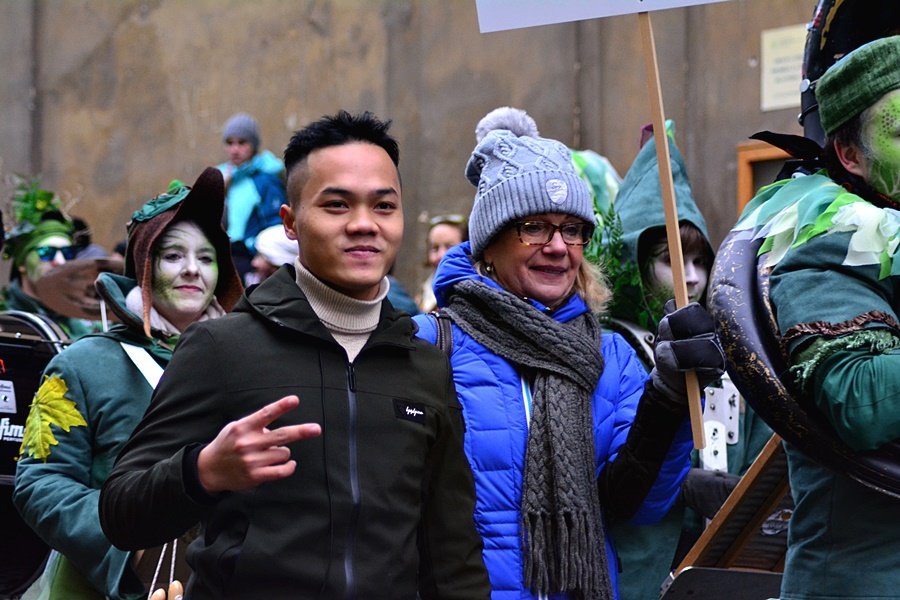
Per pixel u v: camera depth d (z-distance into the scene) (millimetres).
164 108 16266
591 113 12320
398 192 3678
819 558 3947
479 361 4488
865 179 4098
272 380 3479
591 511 4344
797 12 10773
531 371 4492
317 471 3432
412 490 3555
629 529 5375
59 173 16938
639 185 6434
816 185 4168
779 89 10859
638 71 11953
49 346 6211
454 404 3762
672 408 4312
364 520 3441
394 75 14148
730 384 5914
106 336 5316
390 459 3516
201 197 5559
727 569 4758
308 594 3373
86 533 4859
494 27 4496
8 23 17234
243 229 12086
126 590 4859
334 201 3592
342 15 14672
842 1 4605
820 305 3824
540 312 4520
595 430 4512
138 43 16484
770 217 4148
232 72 15688
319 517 3410
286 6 15211
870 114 4051
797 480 4074
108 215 16641
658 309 6195
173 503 3266
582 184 4637
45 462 5070
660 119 4305
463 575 3713
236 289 5738
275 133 15266
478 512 4352
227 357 3494
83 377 5168
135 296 5480
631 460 4395
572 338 4488
